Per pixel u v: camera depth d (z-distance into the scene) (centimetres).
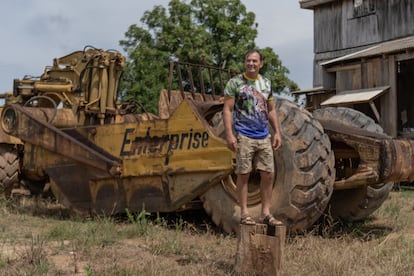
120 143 742
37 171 839
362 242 624
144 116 972
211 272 477
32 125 830
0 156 962
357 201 736
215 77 2292
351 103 1681
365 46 2103
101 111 925
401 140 638
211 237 632
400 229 720
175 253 555
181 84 789
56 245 584
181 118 683
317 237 629
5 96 1049
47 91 945
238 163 486
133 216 739
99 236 623
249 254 461
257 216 617
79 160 771
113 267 487
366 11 2095
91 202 775
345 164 759
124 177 734
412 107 2025
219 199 654
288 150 603
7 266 494
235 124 492
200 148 661
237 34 2658
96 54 936
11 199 942
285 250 551
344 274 470
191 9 2684
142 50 2622
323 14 2277
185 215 770
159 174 697
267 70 2634
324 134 620
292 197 600
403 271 480
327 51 2259
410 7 1945
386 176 612
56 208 886
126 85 2611
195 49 2538
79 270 485
